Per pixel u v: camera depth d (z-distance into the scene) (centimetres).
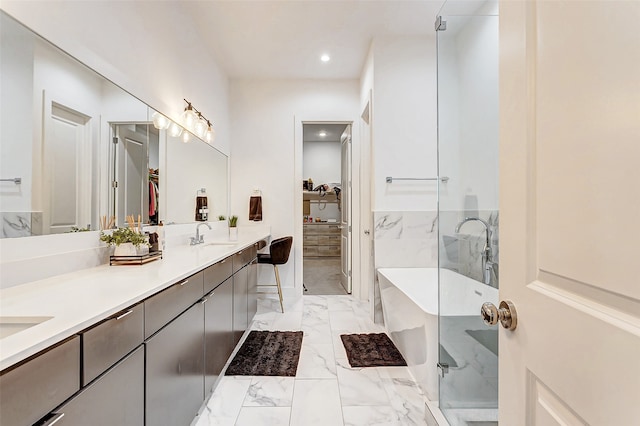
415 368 216
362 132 405
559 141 54
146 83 212
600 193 45
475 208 168
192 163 294
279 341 276
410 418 175
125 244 168
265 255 381
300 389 203
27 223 127
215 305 194
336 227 777
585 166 48
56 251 141
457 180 183
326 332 299
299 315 349
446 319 177
